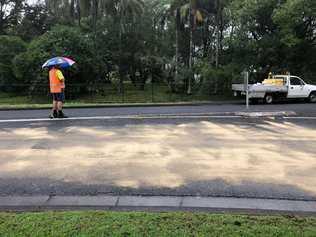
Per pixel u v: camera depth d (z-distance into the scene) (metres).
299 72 37.72
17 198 7.25
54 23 56.00
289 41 34.75
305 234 5.22
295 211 6.45
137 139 12.61
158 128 14.77
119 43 50.94
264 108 23.86
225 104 28.28
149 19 52.56
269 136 13.23
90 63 41.53
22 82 42.56
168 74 48.59
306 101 31.53
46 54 40.47
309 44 37.28
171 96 40.56
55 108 17.55
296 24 34.88
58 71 17.50
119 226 5.48
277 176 8.63
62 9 51.88
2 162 9.88
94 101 34.31
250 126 15.45
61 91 17.53
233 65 38.06
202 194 7.45
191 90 41.50
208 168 9.24
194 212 6.20
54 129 14.56
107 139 12.62
